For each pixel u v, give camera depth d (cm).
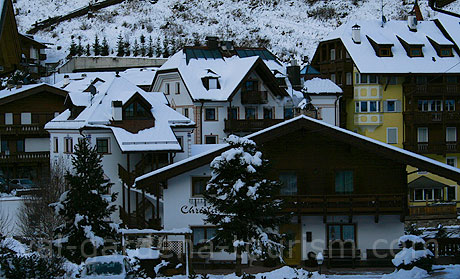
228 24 12281
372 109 6819
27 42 9562
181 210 3481
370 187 3509
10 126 6112
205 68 6719
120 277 2333
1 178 5866
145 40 11731
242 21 12381
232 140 2653
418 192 6025
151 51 10681
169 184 3484
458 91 6738
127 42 11162
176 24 12475
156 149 4578
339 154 3509
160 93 5553
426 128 6731
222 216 2631
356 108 6869
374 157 3516
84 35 12319
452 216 4544
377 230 3503
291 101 6638
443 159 6750
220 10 12975
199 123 6384
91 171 2772
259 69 6525
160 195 3738
